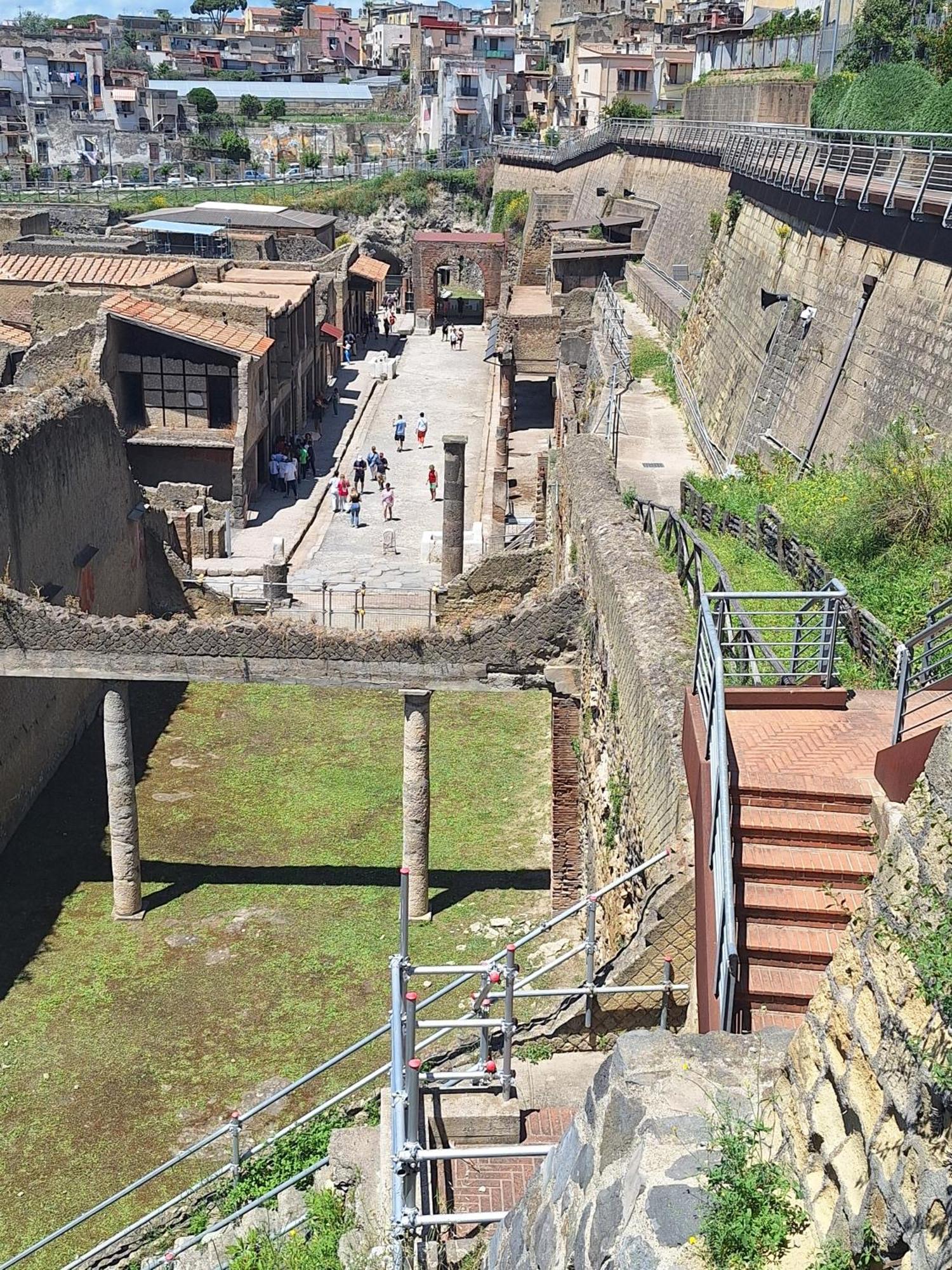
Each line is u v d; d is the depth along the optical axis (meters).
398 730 32.50
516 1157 10.77
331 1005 21.98
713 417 40.56
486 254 93.19
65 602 31.36
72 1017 21.94
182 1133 19.11
